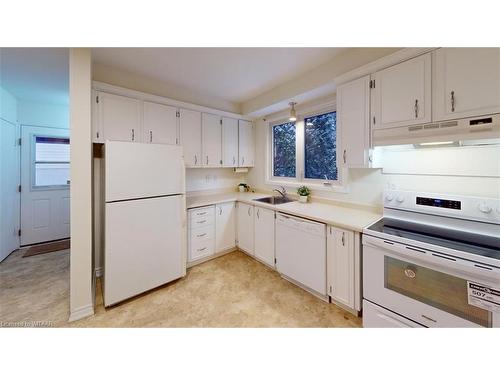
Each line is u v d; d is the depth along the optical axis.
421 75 1.49
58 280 2.36
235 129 3.38
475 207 1.43
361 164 1.86
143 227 2.06
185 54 2.00
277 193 3.28
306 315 1.82
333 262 1.89
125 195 1.95
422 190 1.78
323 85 2.21
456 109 1.34
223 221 3.00
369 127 1.79
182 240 2.38
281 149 3.35
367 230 1.57
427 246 1.27
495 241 1.31
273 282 2.37
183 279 2.43
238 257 3.03
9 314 1.82
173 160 2.28
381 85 1.70
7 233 2.96
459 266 1.15
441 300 1.25
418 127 1.50
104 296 1.89
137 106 2.37
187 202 2.85
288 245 2.30
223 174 3.64
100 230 2.35
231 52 1.98
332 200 2.55
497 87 1.21
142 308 1.92
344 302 1.82
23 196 3.26
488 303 1.09
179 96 2.80
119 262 1.92
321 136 2.75
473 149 1.53
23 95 3.08
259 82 2.64
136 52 1.97
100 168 2.33
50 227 3.50
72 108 1.68
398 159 1.91
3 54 2.02
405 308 1.39
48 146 3.47
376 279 1.52
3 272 2.54
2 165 2.85
